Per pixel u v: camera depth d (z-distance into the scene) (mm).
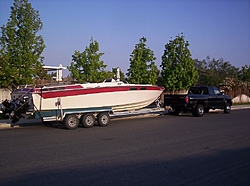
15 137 11969
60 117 14070
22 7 18547
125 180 6340
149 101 17766
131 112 16812
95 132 13078
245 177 6574
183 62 27062
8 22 18359
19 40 18500
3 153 9000
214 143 10383
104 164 7648
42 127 15125
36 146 10039
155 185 6027
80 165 7570
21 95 14125
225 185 6059
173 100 20172
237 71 59750
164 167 7340
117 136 11922
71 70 22562
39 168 7332
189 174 6773
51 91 13852
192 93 21625
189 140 10961
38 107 13609
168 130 13492
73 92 14422
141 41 25047
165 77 27172
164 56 27562
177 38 27250
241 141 10773
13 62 18453
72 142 10711
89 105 14992
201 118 18875
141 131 13234
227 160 8055
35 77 20953
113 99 15875
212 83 46281
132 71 24516
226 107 22234
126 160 8047
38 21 19062
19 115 13984
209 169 7180
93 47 22562
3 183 6215
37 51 19203
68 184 6113
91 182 6223
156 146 9867
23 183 6203
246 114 21812
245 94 39906
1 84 19594
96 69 22734
